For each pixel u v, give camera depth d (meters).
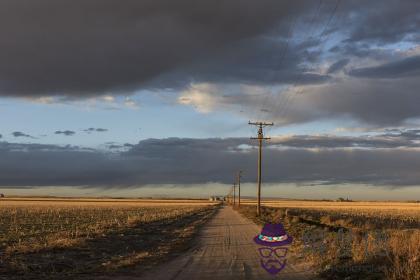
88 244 24.20
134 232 33.94
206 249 23.66
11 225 43.72
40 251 20.78
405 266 12.74
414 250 14.42
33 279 14.00
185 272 15.63
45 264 16.94
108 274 15.16
